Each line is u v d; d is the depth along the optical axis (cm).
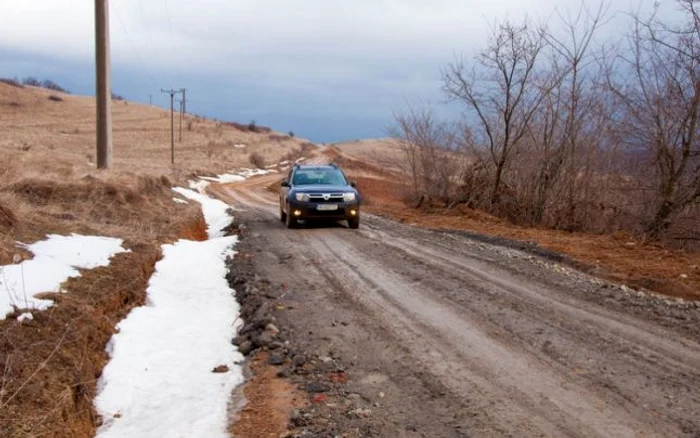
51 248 765
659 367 518
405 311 704
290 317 675
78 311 573
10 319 505
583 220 1628
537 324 649
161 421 434
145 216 1363
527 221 1798
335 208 1478
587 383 483
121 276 747
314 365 527
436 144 2253
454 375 502
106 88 1883
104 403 466
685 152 1309
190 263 973
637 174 1477
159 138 9338
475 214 1866
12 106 10062
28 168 1421
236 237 1355
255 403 455
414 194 2386
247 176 5984
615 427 404
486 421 414
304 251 1134
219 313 723
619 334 612
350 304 737
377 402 449
